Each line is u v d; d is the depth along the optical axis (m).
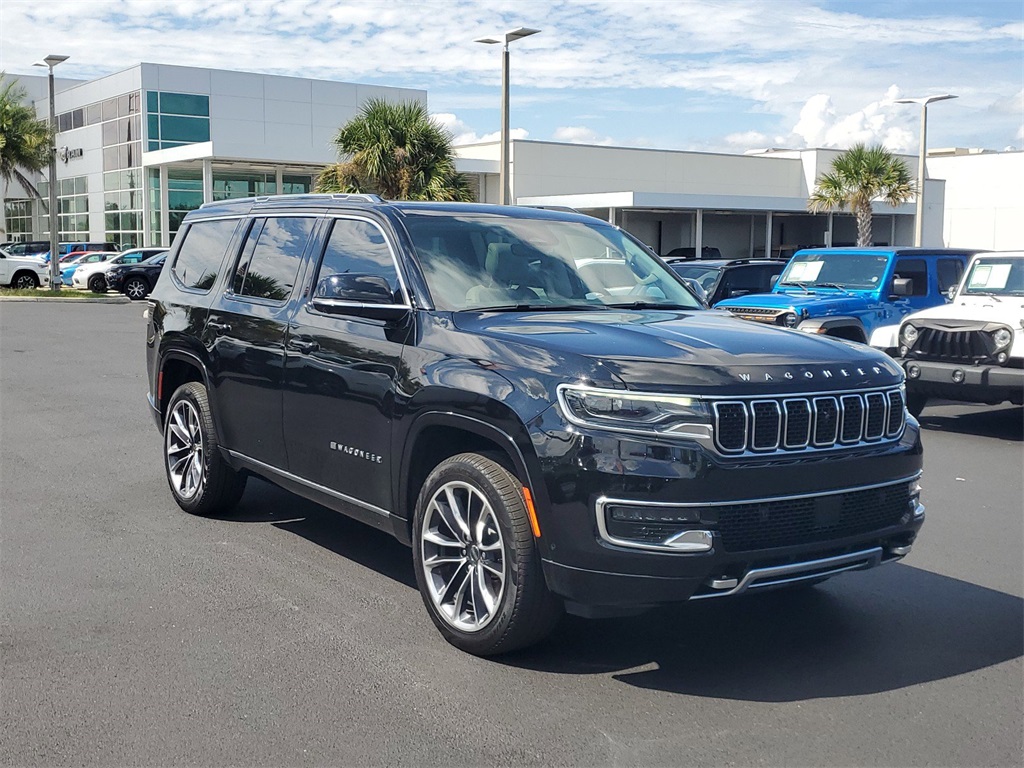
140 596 5.16
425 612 4.98
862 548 4.27
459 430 4.56
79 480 7.78
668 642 4.63
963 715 3.91
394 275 5.04
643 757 3.55
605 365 3.98
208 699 3.97
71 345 18.50
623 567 3.85
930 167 60.91
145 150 45.25
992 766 3.51
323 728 3.74
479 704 3.95
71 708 3.89
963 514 7.21
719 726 3.79
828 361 4.31
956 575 5.74
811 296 12.66
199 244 6.85
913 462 4.43
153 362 7.05
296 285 5.67
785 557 4.02
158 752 3.55
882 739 3.70
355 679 4.17
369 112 28.55
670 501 3.81
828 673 4.30
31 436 9.61
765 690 4.12
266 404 5.74
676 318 4.93
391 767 3.46
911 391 10.73
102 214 50.22
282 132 48.50
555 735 3.70
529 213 5.78
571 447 3.91
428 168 28.39
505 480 4.20
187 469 6.79
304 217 5.86
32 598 5.12
